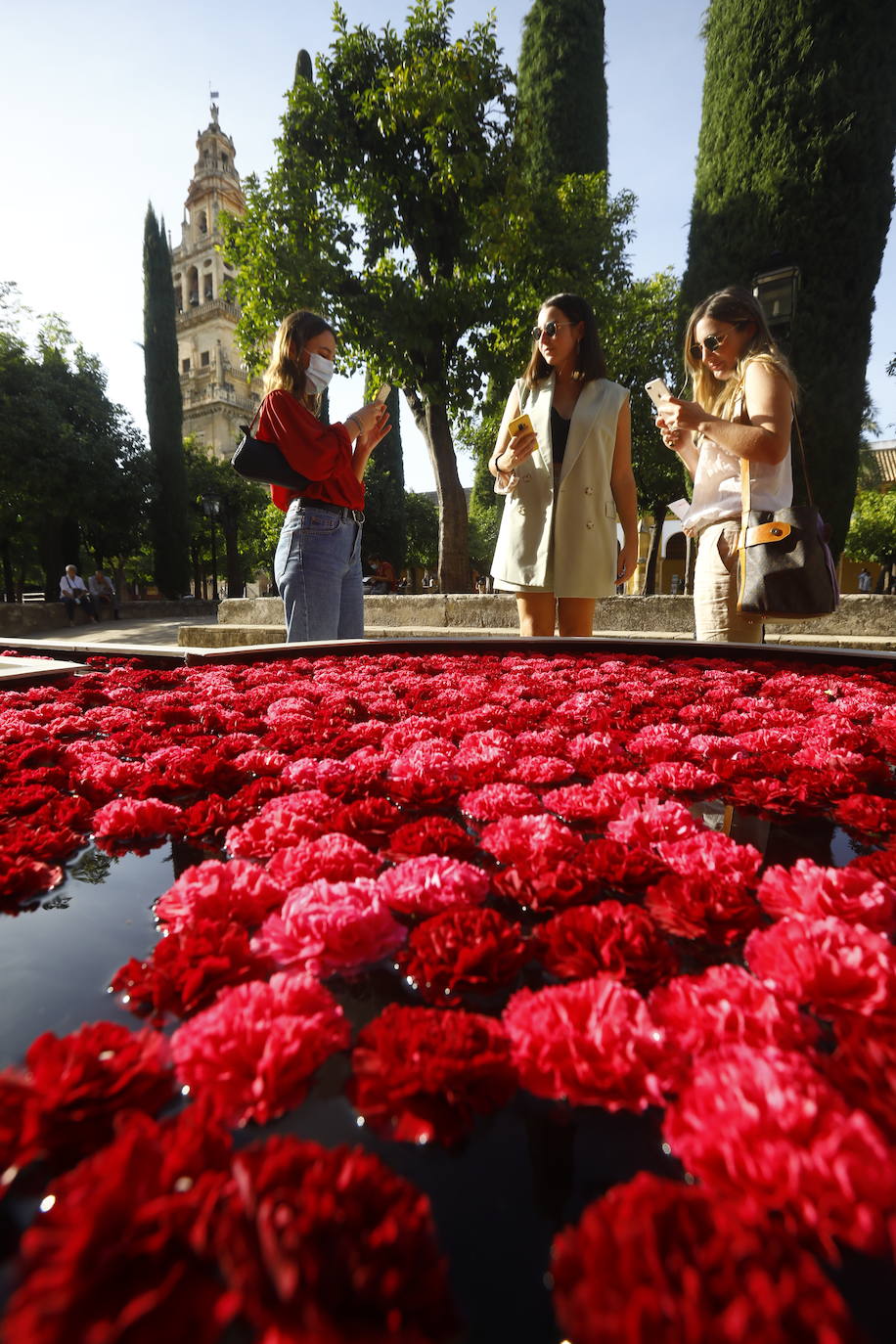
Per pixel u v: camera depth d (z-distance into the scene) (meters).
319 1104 0.57
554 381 3.80
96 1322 0.36
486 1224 0.46
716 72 8.18
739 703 2.18
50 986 0.74
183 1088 0.57
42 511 21.05
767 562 2.81
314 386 3.56
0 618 14.93
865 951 0.67
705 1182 0.46
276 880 0.92
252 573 40.81
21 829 1.12
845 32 7.39
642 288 17.48
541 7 16.14
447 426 12.07
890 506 31.31
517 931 0.74
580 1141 0.54
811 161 7.60
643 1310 0.35
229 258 11.27
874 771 1.40
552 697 2.28
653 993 0.65
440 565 12.26
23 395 20.56
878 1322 0.39
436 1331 0.39
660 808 1.11
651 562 19.47
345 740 1.66
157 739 1.72
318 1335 0.35
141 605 21.31
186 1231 0.40
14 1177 0.49
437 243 11.51
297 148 10.83
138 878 1.03
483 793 1.25
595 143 16.58
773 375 2.84
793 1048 0.58
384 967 0.76
